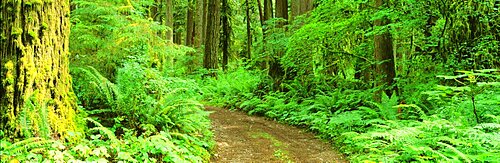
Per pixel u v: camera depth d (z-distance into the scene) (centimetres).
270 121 1145
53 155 477
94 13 804
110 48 780
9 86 490
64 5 568
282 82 1434
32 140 475
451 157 558
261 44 1529
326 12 1119
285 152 750
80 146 500
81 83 728
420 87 916
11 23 495
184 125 732
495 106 677
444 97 834
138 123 682
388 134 595
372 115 900
